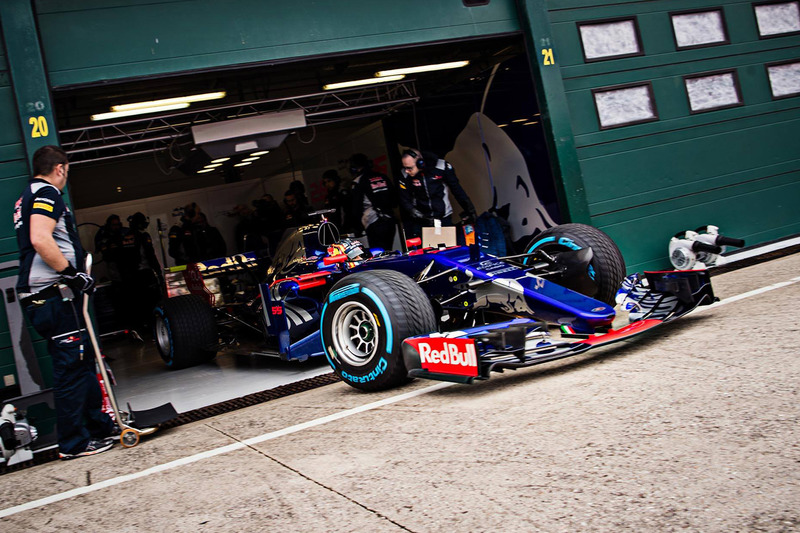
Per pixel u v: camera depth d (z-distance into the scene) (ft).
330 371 15.72
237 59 17.26
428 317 12.28
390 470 8.27
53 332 11.41
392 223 29.07
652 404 9.07
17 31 14.88
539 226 23.41
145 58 16.44
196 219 41.11
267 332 17.22
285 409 12.55
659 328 13.83
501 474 7.56
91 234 43.50
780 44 24.18
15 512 9.21
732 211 22.94
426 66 23.62
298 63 17.90
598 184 21.08
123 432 11.74
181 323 19.66
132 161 43.93
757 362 10.18
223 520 7.60
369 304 12.30
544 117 20.68
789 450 6.93
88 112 26.63
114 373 22.59
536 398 10.34
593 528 6.00
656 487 6.59
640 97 21.86
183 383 17.94
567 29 21.02
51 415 13.93
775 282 16.29
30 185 11.50
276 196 47.29
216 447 10.72
